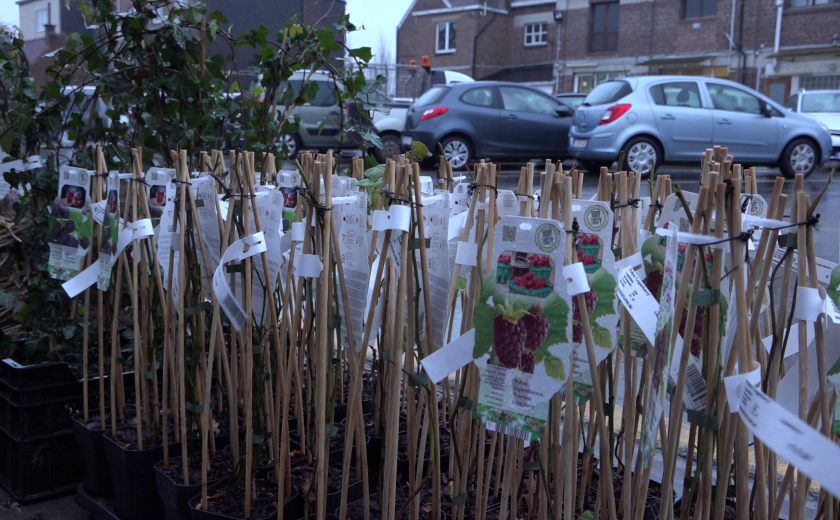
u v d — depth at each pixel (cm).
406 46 2877
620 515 210
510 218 149
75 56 310
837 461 108
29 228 320
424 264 173
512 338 151
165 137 308
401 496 217
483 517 186
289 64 325
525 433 150
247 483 200
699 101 1020
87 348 255
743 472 144
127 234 223
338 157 330
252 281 218
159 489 223
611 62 2364
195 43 306
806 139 1043
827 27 1908
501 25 2647
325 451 195
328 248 177
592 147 1029
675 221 171
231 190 210
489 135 1124
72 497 265
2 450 272
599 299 164
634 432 176
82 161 302
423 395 198
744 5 2044
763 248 147
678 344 150
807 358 139
